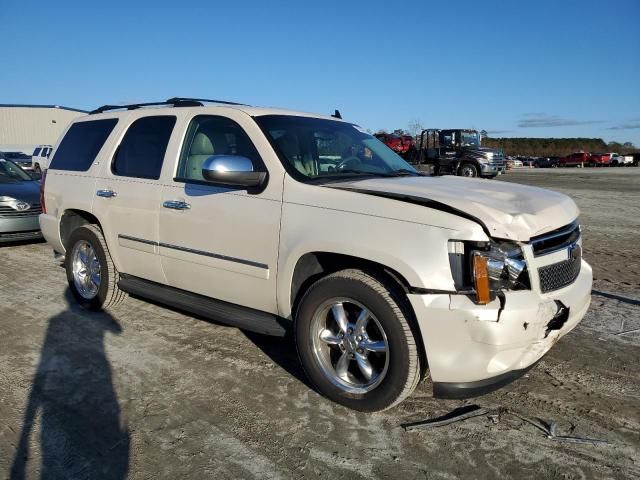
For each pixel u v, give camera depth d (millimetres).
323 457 2939
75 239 5320
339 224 3299
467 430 3201
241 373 3945
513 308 2924
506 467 2855
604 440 3102
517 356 3006
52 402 3520
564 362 4117
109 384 3773
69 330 4824
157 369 4012
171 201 4270
